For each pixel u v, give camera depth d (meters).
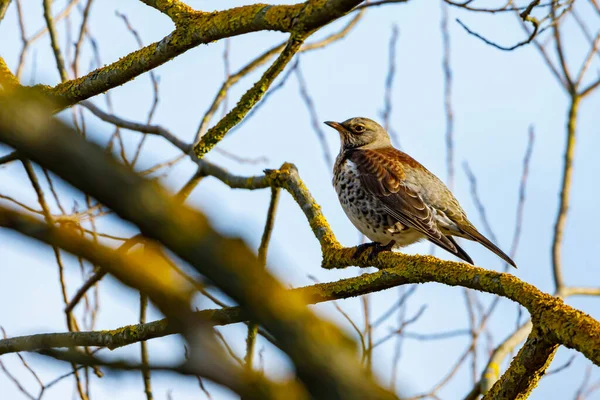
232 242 5.05
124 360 6.50
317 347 5.12
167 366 5.54
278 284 5.20
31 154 4.75
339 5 9.56
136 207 4.86
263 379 5.44
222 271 5.00
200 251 4.96
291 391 5.32
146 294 5.72
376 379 5.21
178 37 11.17
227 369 5.50
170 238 4.91
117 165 4.88
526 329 14.27
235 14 10.62
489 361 13.70
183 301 5.67
